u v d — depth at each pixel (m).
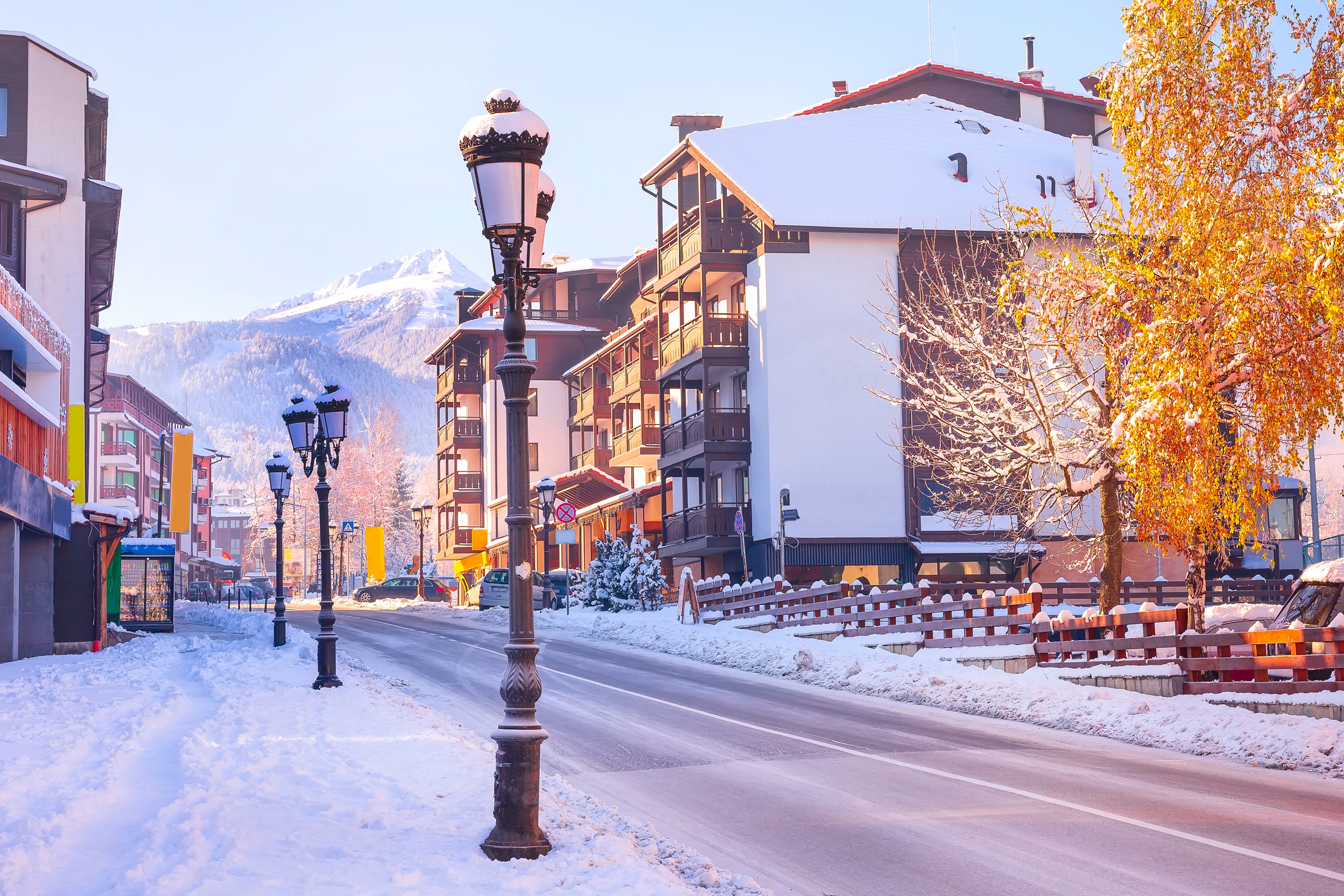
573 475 63.47
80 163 46.31
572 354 75.25
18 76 45.16
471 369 78.19
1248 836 9.05
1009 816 10.03
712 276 46.00
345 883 7.14
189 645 33.16
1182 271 16.16
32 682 21.56
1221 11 15.98
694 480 50.53
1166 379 15.45
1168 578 40.09
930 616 23.33
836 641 25.47
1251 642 15.12
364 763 11.77
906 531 40.75
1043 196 42.47
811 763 13.26
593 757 13.98
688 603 33.41
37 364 33.00
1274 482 15.67
